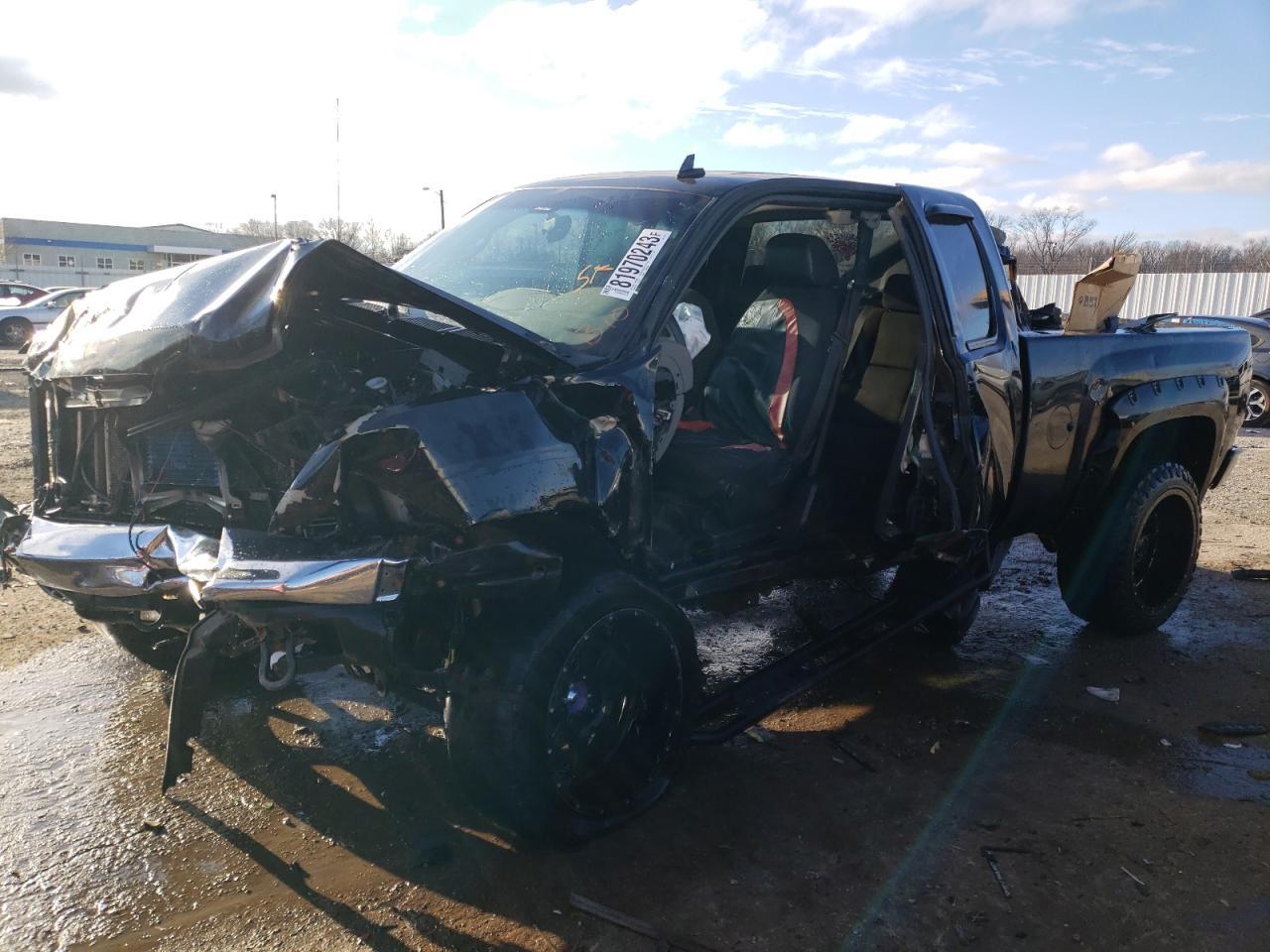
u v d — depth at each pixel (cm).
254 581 234
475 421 246
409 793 311
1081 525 446
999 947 244
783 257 367
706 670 424
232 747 339
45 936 242
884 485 356
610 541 277
